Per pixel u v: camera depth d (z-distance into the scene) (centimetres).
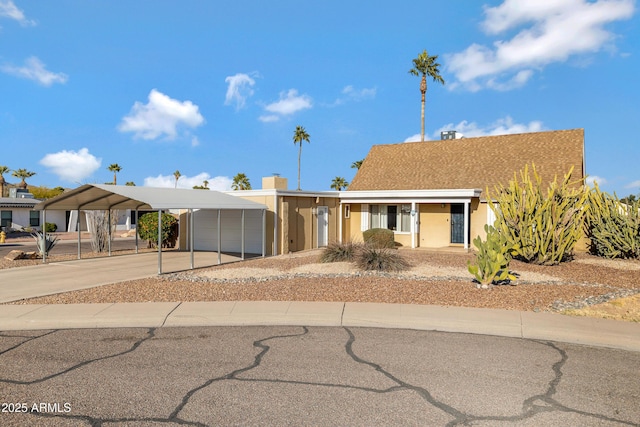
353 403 496
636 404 499
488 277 1134
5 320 863
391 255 1491
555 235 1558
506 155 2495
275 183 2138
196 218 2312
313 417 462
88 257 1975
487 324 823
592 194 1905
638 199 1777
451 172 2512
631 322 834
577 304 971
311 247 2272
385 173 2716
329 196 2367
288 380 564
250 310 935
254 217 2114
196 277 1346
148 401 499
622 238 1748
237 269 1509
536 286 1166
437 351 689
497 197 1730
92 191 1666
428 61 4878
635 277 1345
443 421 456
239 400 503
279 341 743
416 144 2903
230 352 682
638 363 639
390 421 455
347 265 1524
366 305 973
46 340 753
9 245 2917
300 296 1068
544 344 733
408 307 954
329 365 622
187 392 525
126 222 4519
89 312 920
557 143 2442
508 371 602
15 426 439
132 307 963
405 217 2388
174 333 799
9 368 607
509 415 470
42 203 1770
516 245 1569
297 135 7262
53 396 512
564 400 509
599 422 456
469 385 551
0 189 5525
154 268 1592
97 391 527
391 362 636
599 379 575
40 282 1309
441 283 1205
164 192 1698
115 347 709
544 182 2214
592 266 1573
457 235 2280
